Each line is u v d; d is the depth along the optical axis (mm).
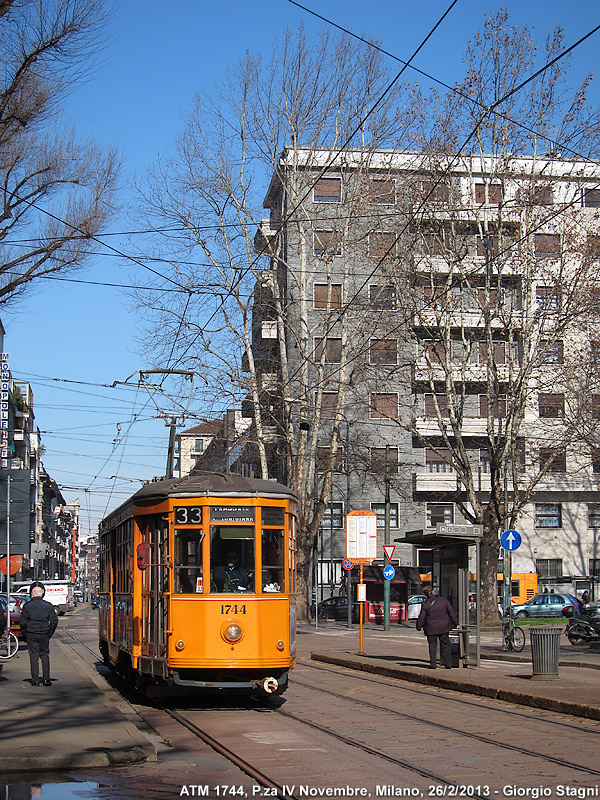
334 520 57562
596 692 14891
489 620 37812
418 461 57031
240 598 13609
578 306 35312
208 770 9422
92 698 14523
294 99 35938
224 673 13516
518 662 23141
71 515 158000
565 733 11602
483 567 38094
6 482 32594
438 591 21859
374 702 15117
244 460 40000
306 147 36812
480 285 42125
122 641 16578
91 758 9430
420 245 36094
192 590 13602
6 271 20578
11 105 18391
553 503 58531
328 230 38625
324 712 13781
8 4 16344
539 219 35781
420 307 36688
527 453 41469
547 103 33656
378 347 37906
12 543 31672
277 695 15156
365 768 9344
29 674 19375
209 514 13812
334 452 39625
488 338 37031
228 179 34750
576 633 29484
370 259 36500
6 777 8984
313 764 9555
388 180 35906
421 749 10414
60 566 130375
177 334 33219
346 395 49281
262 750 10375
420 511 57844
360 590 26984
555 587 57750
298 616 41844
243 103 35969
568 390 38656
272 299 37531
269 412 37375
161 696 15258
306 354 38312
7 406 49531
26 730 11055
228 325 35531
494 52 33469
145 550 14523
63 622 57250
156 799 8070
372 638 35594
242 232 35656
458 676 18094
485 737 11258
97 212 21203
